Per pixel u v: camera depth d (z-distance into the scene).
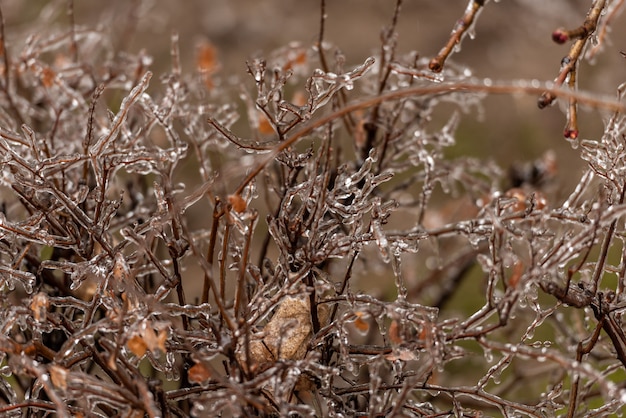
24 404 0.78
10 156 0.81
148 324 0.76
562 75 0.80
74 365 0.80
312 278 0.80
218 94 0.97
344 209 0.80
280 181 0.87
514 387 0.95
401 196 0.98
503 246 0.78
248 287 0.83
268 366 0.78
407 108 0.92
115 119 0.80
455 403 0.79
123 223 0.86
